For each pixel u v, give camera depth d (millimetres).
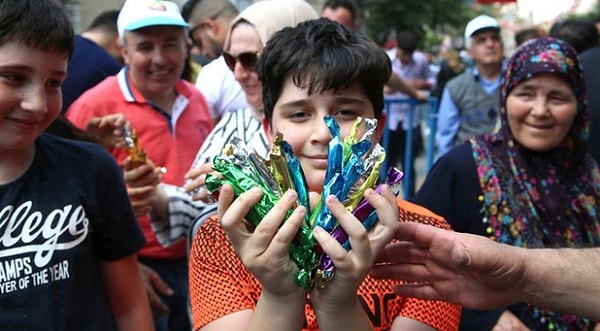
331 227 1175
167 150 2754
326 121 1232
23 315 1462
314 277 1169
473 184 2117
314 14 2426
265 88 1553
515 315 2031
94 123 2203
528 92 2086
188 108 2904
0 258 1461
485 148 2152
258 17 2307
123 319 1754
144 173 2156
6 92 1424
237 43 2316
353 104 1438
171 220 2268
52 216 1537
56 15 1473
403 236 1370
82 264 1583
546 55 2066
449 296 1411
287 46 1484
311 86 1401
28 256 1489
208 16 4445
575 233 2080
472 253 1348
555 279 1406
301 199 1188
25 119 1451
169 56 2713
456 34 23750
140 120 2723
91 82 3115
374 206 1154
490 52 4988
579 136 2145
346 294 1150
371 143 1208
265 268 1122
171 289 2625
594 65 3287
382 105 1559
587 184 2164
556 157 2148
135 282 1779
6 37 1401
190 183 2199
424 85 7414
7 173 1514
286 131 1430
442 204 2141
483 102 5012
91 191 1627
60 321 1510
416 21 20562
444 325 1459
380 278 1422
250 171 1184
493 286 1405
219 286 1426
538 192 2096
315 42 1465
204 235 1513
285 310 1171
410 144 5918
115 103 2730
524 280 1410
